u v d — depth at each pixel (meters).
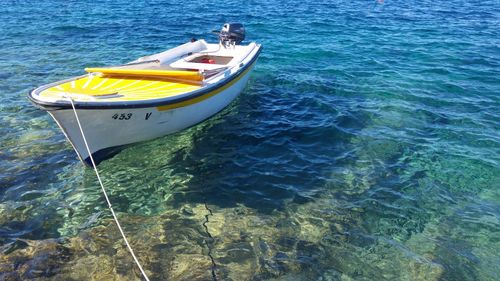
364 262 5.93
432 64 14.82
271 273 5.70
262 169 8.16
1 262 5.73
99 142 7.65
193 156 8.55
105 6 25.62
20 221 6.59
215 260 5.89
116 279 5.53
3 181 7.54
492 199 7.35
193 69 10.01
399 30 20.03
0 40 17.23
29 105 10.74
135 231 6.45
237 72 10.05
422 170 8.18
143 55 15.61
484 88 12.52
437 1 28.72
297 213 6.91
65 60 14.75
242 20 22.17
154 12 24.02
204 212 6.92
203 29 20.12
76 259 5.84
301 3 27.77
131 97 7.61
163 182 7.72
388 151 8.86
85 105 6.83
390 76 13.56
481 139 9.38
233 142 9.13
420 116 10.54
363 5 27.06
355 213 6.94
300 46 17.17
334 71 14.05
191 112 8.78
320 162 8.41
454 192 7.53
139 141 8.36
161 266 5.76
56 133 9.35
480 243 6.32
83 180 7.70
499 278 5.69
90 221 6.67
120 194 7.36
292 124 10.00
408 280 5.63
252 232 6.45
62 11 23.77
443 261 5.96
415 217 6.87
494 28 20.36
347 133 9.59
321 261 5.93
